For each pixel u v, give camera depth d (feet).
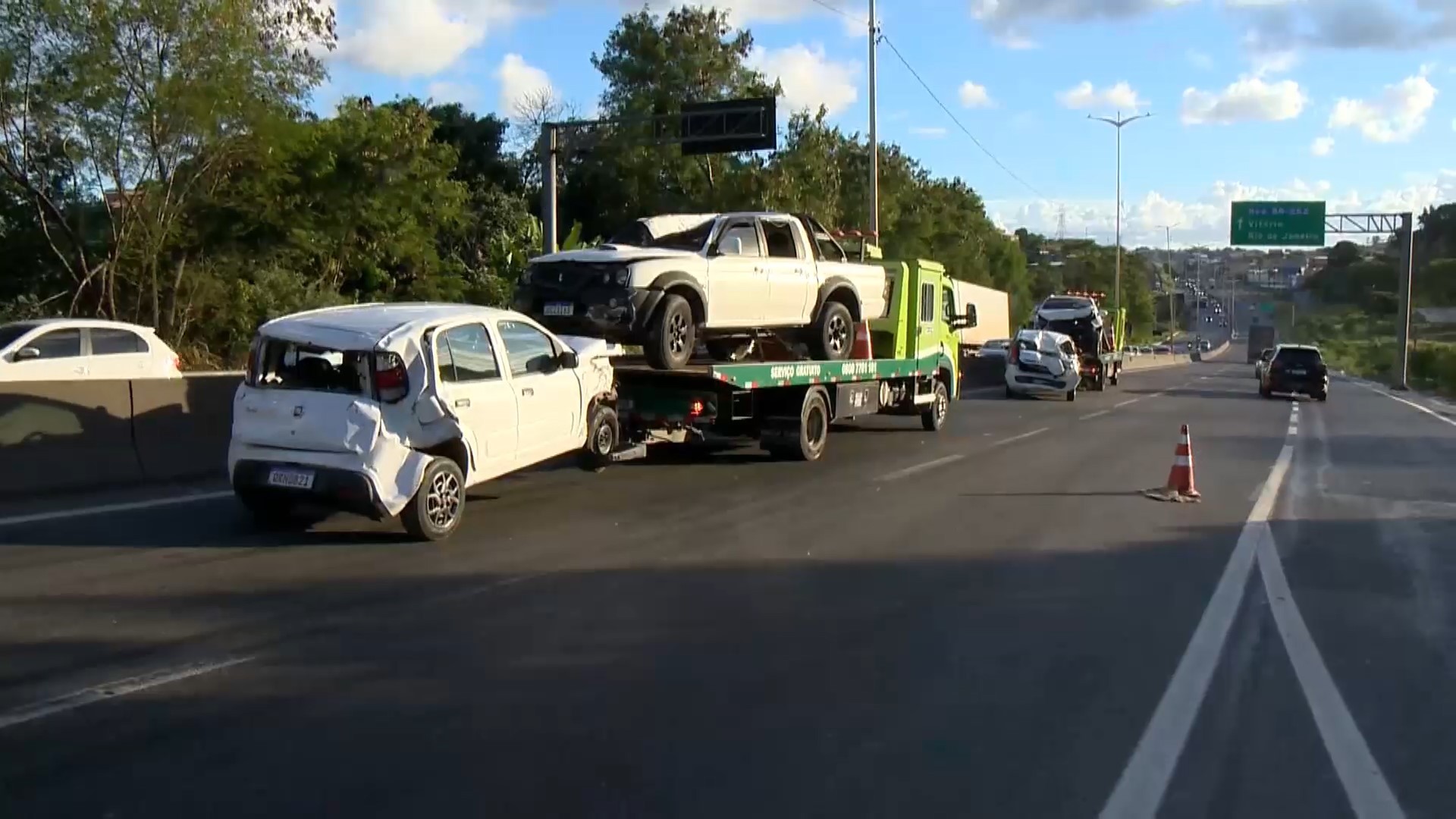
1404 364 171.22
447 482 33.63
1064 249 422.00
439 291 120.47
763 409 53.42
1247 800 16.56
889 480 48.34
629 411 46.75
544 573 29.91
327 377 33.01
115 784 16.37
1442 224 438.40
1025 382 110.32
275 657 22.39
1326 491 48.67
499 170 155.02
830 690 21.06
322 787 16.37
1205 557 33.86
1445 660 23.62
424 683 21.06
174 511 37.11
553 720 19.25
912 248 192.54
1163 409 100.22
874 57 110.83
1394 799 16.70
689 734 18.71
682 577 29.76
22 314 89.56
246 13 87.20
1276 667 22.94
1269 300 553.23
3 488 37.83
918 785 16.81
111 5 82.43
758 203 143.13
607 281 43.93
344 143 109.19
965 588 29.27
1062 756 18.04
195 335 100.22
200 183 92.68
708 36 144.87
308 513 36.91
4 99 82.99
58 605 25.73
